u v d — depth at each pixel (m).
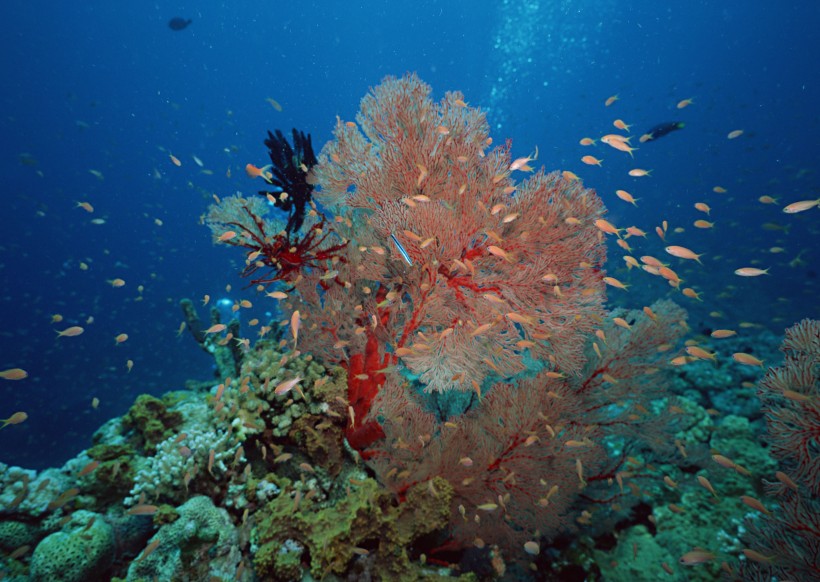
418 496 3.40
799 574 3.07
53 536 3.04
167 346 27.41
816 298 13.94
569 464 3.86
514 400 3.89
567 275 4.02
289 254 4.28
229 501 3.38
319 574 2.88
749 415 5.34
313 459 3.71
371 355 4.09
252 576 2.98
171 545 2.92
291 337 4.56
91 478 3.49
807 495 3.66
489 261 4.05
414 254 3.79
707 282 15.91
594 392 4.41
